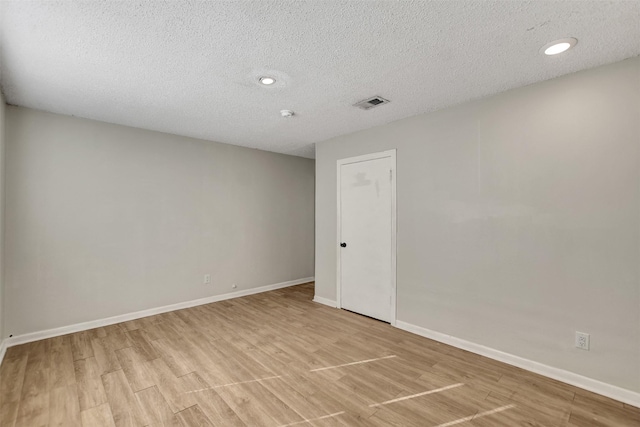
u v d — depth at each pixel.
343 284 3.95
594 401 1.98
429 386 2.16
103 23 1.65
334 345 2.85
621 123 2.02
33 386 2.14
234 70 2.20
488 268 2.63
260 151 4.86
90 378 2.25
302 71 2.22
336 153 4.06
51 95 2.63
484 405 1.95
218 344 2.86
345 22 1.65
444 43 1.85
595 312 2.11
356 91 2.56
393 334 3.12
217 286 4.34
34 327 2.93
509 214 2.52
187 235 4.03
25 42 1.83
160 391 2.09
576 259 2.19
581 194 2.17
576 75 2.20
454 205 2.86
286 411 1.89
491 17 1.60
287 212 5.24
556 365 2.27
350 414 1.86
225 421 1.79
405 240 3.26
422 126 3.12
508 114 2.52
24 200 2.89
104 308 3.35
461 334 2.80
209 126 3.57
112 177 3.42
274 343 2.88
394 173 3.37
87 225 3.25
